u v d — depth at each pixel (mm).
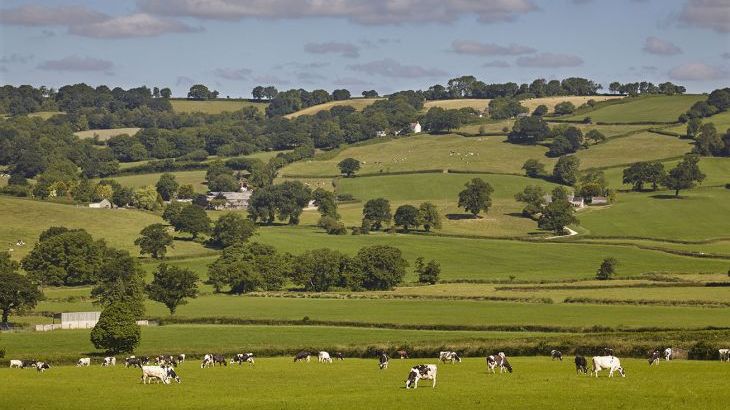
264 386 90062
